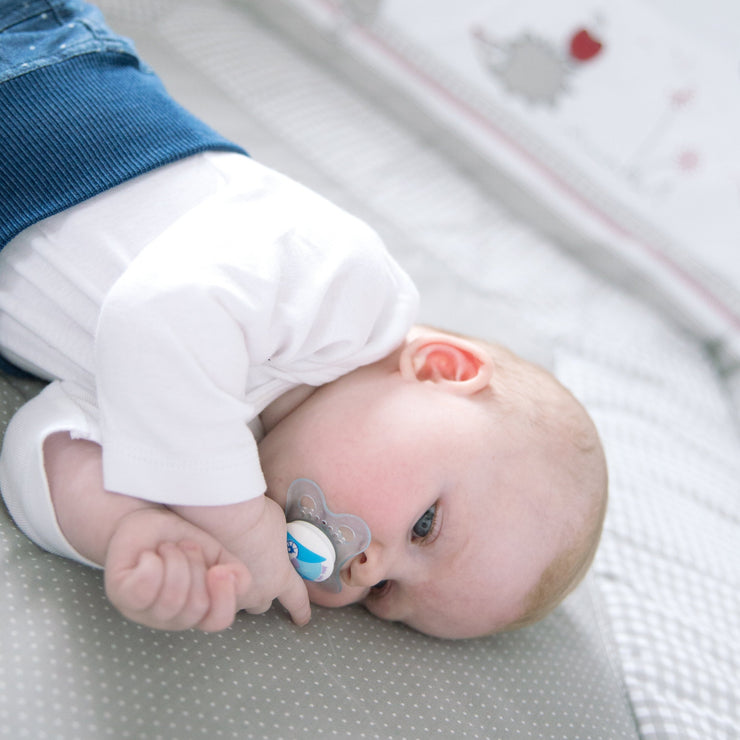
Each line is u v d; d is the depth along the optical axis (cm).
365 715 78
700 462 151
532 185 196
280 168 162
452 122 200
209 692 72
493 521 85
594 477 92
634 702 104
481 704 87
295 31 207
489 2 187
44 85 88
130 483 70
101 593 74
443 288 157
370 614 92
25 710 64
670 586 121
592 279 191
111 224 83
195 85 172
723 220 180
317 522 83
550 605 92
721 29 169
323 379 88
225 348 72
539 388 96
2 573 72
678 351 182
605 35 179
